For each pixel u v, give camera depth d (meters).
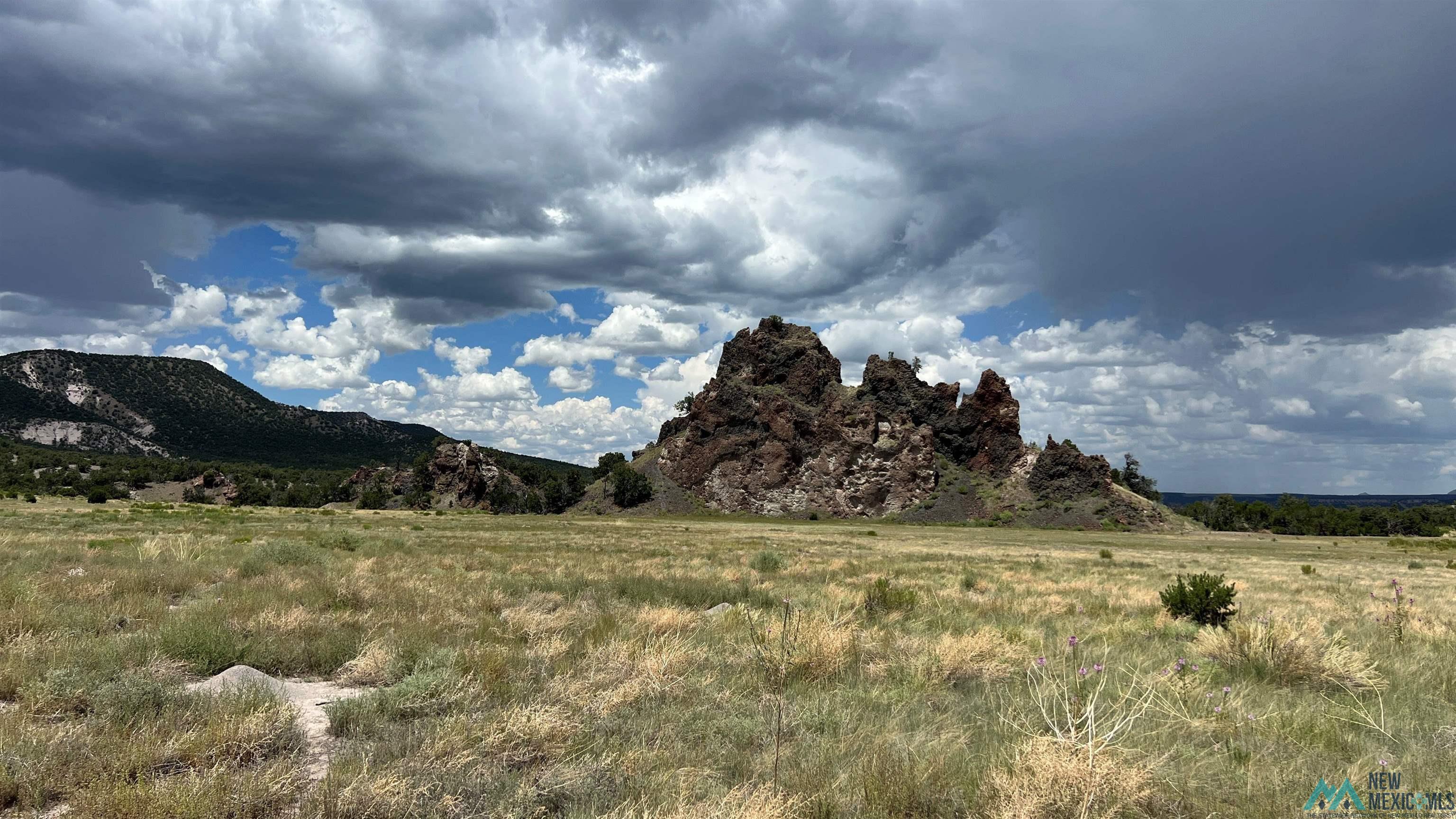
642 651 9.55
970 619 14.53
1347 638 12.81
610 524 114.62
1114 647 11.44
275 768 5.21
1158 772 5.46
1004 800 4.88
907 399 197.00
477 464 196.62
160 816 4.41
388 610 12.67
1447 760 6.09
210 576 16.66
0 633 8.98
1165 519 160.88
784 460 181.12
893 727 6.66
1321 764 5.99
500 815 4.66
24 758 5.15
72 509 74.81
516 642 10.34
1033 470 177.38
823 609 14.32
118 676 7.33
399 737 6.17
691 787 5.16
